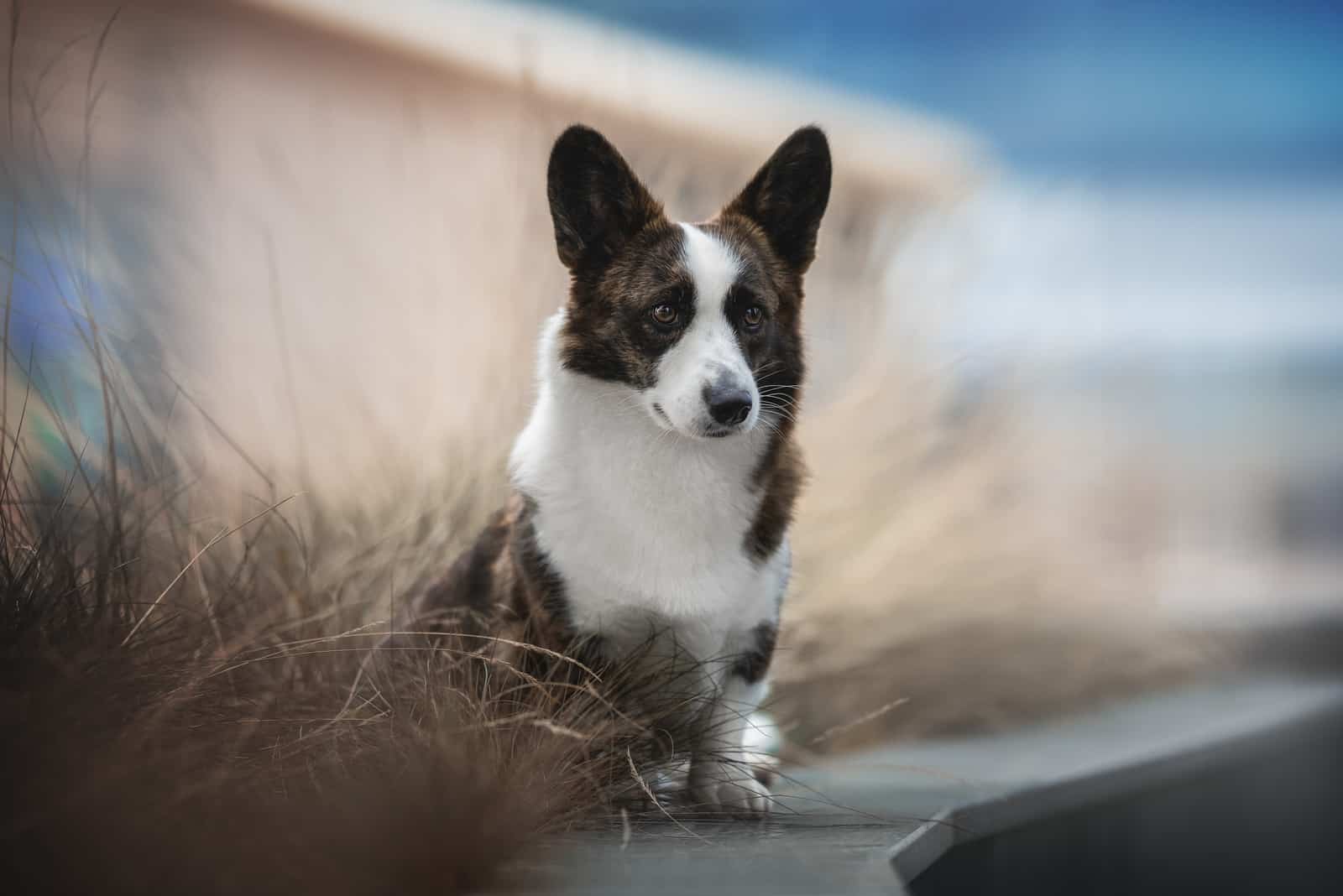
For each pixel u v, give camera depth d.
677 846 3.45
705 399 4.15
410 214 8.40
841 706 6.20
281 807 2.95
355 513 5.75
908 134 14.12
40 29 7.95
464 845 2.87
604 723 3.84
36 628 3.45
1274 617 10.33
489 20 11.42
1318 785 7.68
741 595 4.38
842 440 7.32
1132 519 10.62
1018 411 8.93
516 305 6.59
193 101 9.03
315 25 10.34
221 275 7.45
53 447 4.99
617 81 8.80
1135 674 8.37
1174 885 5.82
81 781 2.77
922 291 8.53
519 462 4.52
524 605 4.36
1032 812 4.66
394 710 3.76
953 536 7.70
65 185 6.00
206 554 4.79
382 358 7.60
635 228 4.59
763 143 10.30
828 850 3.36
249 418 6.58
